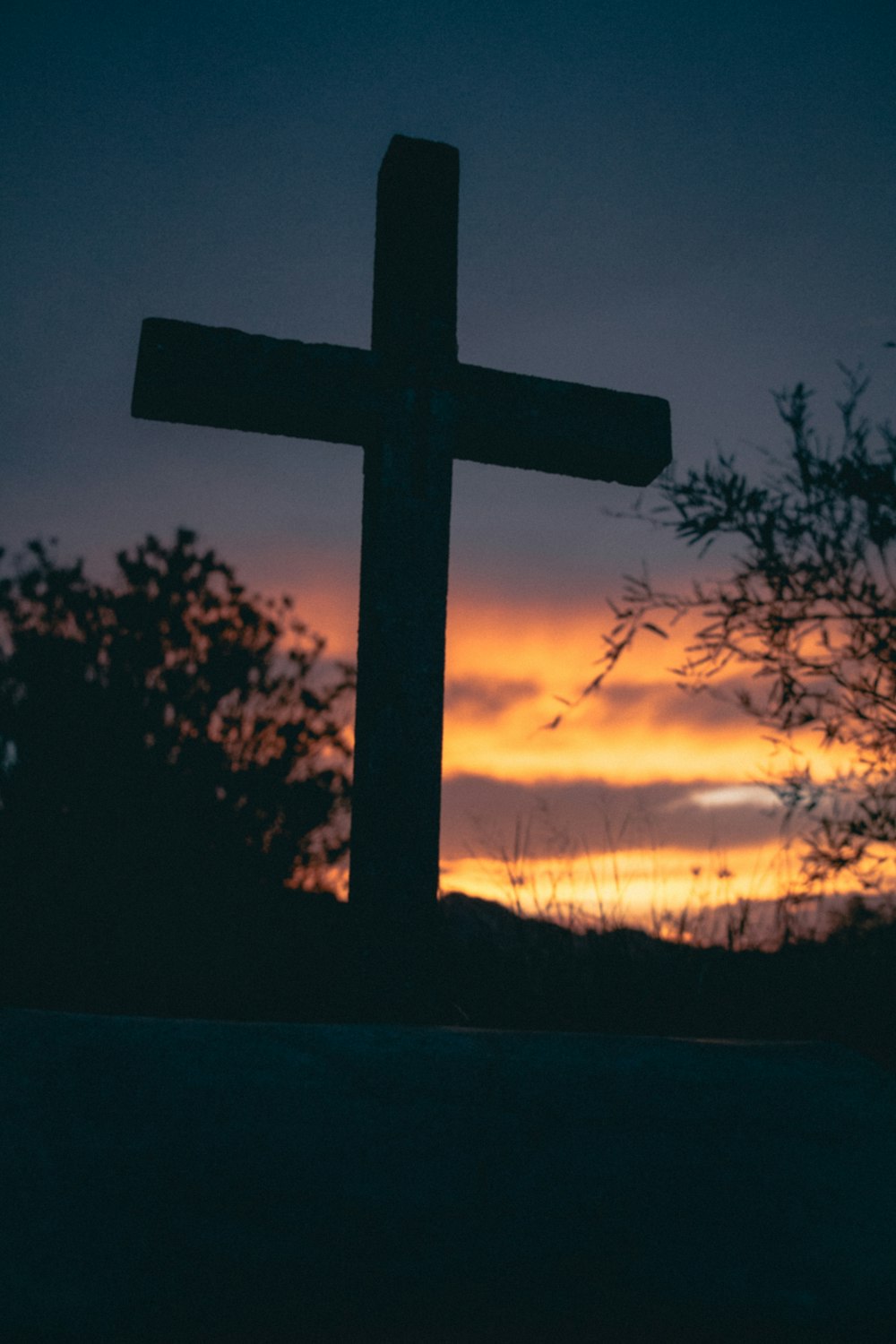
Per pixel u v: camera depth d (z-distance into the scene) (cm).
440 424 299
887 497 265
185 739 586
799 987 303
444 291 309
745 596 280
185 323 289
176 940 444
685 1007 303
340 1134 148
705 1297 139
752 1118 165
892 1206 154
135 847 523
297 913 478
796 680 281
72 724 571
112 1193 135
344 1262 135
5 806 541
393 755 272
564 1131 156
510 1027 295
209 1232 134
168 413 295
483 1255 139
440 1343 129
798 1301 140
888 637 272
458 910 360
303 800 578
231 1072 154
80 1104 144
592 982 314
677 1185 152
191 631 624
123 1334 123
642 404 325
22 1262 125
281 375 291
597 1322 135
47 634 602
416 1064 163
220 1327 127
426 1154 148
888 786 281
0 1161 134
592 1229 145
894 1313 140
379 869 265
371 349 310
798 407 277
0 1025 156
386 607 281
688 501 281
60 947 439
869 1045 274
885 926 310
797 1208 152
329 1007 349
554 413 314
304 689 622
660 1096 166
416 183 312
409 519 289
